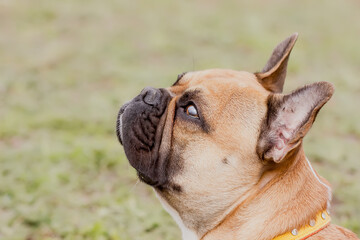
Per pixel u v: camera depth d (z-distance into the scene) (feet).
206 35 60.44
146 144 16.35
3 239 22.54
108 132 34.58
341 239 14.82
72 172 28.66
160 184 16.28
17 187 26.48
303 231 14.67
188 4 77.20
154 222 23.86
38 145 31.42
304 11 77.20
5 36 56.59
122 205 25.16
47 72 46.16
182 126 15.87
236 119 15.31
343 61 53.83
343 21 72.74
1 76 43.91
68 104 38.93
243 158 15.15
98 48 53.52
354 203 26.11
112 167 29.53
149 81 44.14
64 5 70.44
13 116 35.65
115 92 41.04
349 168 30.19
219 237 15.56
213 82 16.05
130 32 60.49
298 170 15.31
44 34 57.77
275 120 14.82
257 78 17.49
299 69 49.62
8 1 69.77
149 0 77.77
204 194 15.57
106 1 75.05
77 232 23.17
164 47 54.95
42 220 23.89
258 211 15.06
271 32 63.21
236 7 77.10
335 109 39.42
